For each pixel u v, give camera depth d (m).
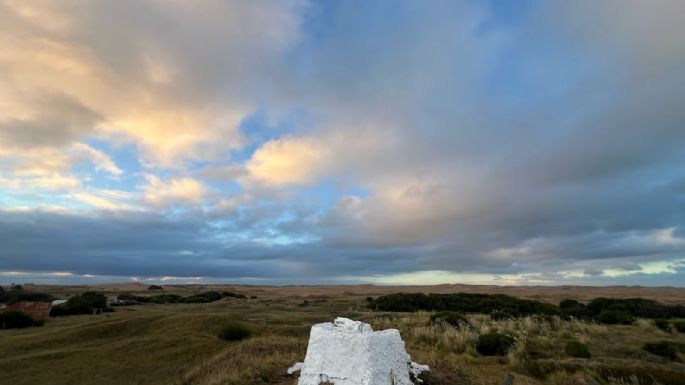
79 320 57.00
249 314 55.03
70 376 28.19
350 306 63.97
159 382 25.22
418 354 17.12
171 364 28.98
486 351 19.91
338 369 11.20
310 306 70.25
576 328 24.80
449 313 30.88
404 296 55.75
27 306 61.38
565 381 14.88
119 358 31.23
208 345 32.44
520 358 17.58
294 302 80.94
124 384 26.05
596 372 15.52
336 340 11.47
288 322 44.06
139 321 45.53
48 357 32.50
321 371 11.52
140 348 33.34
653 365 16.41
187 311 66.69
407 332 25.41
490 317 31.92
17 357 33.19
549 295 80.94
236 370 15.64
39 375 28.64
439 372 14.12
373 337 11.12
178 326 41.81
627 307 37.94
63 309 64.38
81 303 68.56
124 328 43.81
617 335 23.19
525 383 14.43
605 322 29.06
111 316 61.53
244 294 113.38
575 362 16.84
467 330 23.77
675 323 25.72
